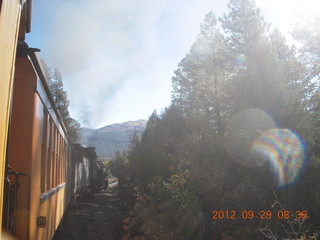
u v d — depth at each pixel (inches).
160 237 252.2
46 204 264.4
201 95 542.0
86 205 847.1
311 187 232.1
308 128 261.9
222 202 235.6
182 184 263.1
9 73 107.5
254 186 231.6
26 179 197.2
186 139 291.7
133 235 352.8
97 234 500.1
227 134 266.4
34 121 206.8
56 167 353.7
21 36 186.9
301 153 243.1
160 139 629.6
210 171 254.1
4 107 101.3
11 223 180.1
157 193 283.6
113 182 2267.5
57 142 359.3
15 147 201.0
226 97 332.2
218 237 238.7
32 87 208.1
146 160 629.0
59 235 469.7
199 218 249.0
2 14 95.3
